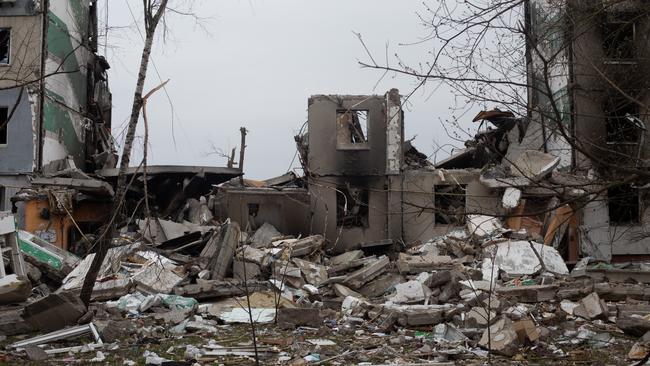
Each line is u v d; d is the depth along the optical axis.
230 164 28.58
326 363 9.81
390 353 10.47
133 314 13.63
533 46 5.38
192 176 26.84
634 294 15.22
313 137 26.62
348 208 26.70
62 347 10.49
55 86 26.56
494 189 24.52
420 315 12.77
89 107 30.98
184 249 20.97
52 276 17.84
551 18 7.82
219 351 10.45
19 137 24.75
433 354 10.37
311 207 26.22
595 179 6.45
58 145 26.78
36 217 23.17
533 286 15.49
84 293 11.61
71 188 23.59
